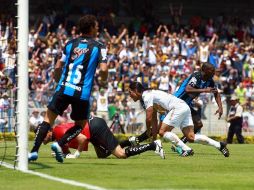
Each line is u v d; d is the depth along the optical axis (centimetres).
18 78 2791
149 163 3284
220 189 2262
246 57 9262
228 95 7800
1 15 7825
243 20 11462
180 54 8738
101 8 10588
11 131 6156
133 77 8025
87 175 2636
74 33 8619
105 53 2992
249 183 2444
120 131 7175
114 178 2544
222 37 10519
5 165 3019
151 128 3894
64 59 3011
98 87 7444
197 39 9162
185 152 3903
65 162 3281
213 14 11831
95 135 3584
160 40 8975
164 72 8138
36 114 6900
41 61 8031
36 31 9300
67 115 6731
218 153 4406
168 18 11544
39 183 2348
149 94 3747
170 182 2438
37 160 3388
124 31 8756
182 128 3928
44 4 10412
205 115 7581
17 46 2812
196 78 4234
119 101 7394
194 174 2747
